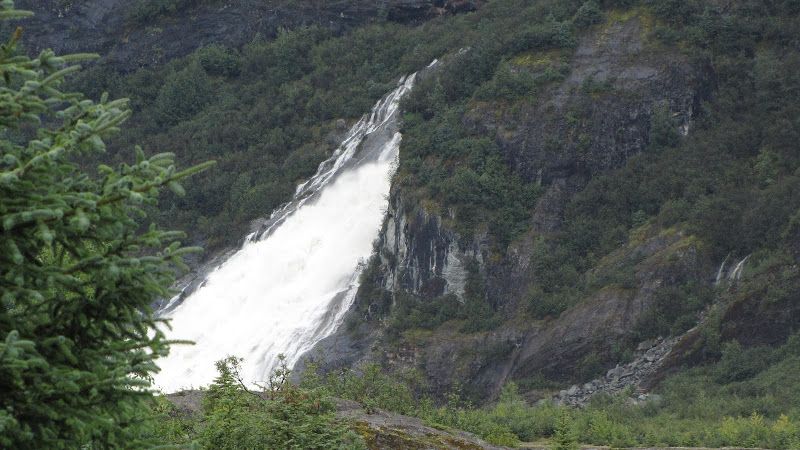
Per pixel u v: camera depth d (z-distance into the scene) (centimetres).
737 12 12738
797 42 12362
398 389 4978
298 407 2767
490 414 6706
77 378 1531
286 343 11100
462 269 10750
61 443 1569
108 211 1612
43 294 1573
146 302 1656
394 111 14375
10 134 9638
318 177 14112
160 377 11138
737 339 8675
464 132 12088
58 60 1647
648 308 9400
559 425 4950
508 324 10038
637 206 10994
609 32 12631
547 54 12662
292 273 12456
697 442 5981
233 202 14050
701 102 11912
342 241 12531
